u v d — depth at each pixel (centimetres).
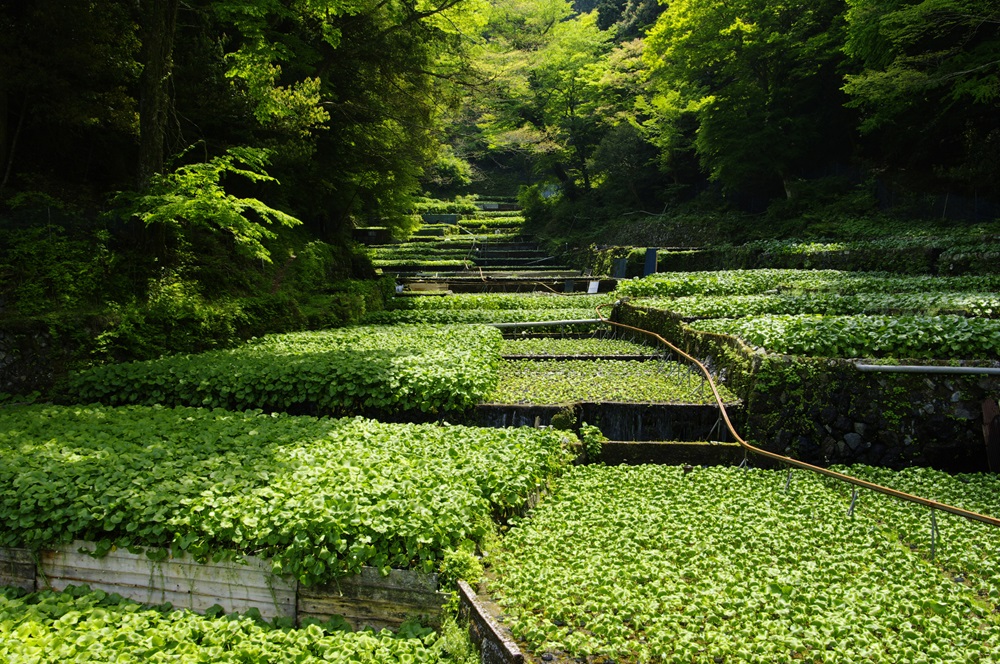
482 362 1251
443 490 670
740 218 3259
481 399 1107
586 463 975
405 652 514
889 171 2916
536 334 1938
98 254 1403
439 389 1088
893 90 2314
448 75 2688
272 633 542
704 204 3691
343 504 614
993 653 464
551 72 4094
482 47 3092
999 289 1688
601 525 714
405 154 2806
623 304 1934
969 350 996
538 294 2678
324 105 2375
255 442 844
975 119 2594
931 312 1324
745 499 796
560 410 1058
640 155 4219
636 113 4253
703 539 670
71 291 1303
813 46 2875
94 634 523
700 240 3291
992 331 1020
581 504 781
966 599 544
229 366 1199
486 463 761
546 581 564
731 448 966
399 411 1109
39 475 691
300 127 2044
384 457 776
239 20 1533
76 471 705
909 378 962
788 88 3086
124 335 1293
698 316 1548
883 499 799
